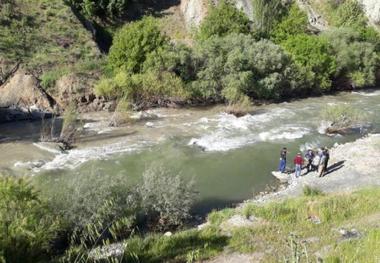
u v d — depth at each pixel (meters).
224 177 26.92
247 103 40.19
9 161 27.06
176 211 20.50
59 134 32.66
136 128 34.81
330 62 49.66
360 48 53.00
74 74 40.88
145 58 42.59
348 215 19.94
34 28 44.53
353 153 30.05
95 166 27.12
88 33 47.53
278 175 27.33
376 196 21.92
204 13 57.06
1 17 43.03
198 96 42.56
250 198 24.41
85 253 14.33
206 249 16.95
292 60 46.78
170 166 27.88
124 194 19.73
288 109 42.12
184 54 42.59
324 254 15.84
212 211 22.08
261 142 32.88
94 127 34.66
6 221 14.49
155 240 17.62
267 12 54.75
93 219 17.70
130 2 58.09
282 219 19.58
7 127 33.88
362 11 64.81
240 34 46.47
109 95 39.53
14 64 39.75
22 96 37.41
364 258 15.29
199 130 34.84
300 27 54.59
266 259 16.11
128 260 15.70
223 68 42.91
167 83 40.81
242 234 18.22
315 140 33.66
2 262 13.05
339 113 35.97
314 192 23.58
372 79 53.28
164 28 57.44
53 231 16.28
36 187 20.58
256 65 44.31
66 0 51.19
